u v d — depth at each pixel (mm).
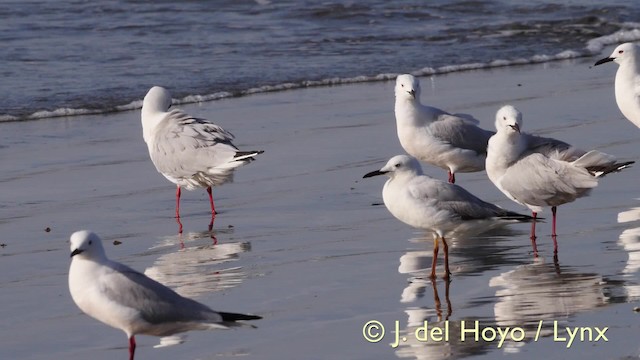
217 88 25203
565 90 24188
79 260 9891
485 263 13023
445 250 12609
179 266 13172
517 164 13891
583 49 30438
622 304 11352
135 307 9742
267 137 20391
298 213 15641
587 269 12609
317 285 12336
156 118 16453
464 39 32062
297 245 14031
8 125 21922
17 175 18047
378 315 11289
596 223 14570
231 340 10648
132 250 13930
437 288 12141
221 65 27812
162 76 26359
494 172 14188
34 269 13188
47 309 11719
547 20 34469
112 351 10461
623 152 18188
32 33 32156
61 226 15133
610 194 16031
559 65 28344
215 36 32125
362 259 13344
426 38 32219
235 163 15516
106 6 36500
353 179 17391
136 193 17016
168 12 36062
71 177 17938
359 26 34094
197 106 23609
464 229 12562
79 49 29781
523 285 12094
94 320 11352
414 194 12445
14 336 10891
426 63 28469
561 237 13992
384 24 34438
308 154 19047
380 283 12375
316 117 22172
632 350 10156
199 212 15914
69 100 23844
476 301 11648
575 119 20891
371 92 24984
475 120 17062
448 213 12398
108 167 18641
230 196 16703
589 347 10273
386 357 10195
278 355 10242
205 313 9883
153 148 16156
